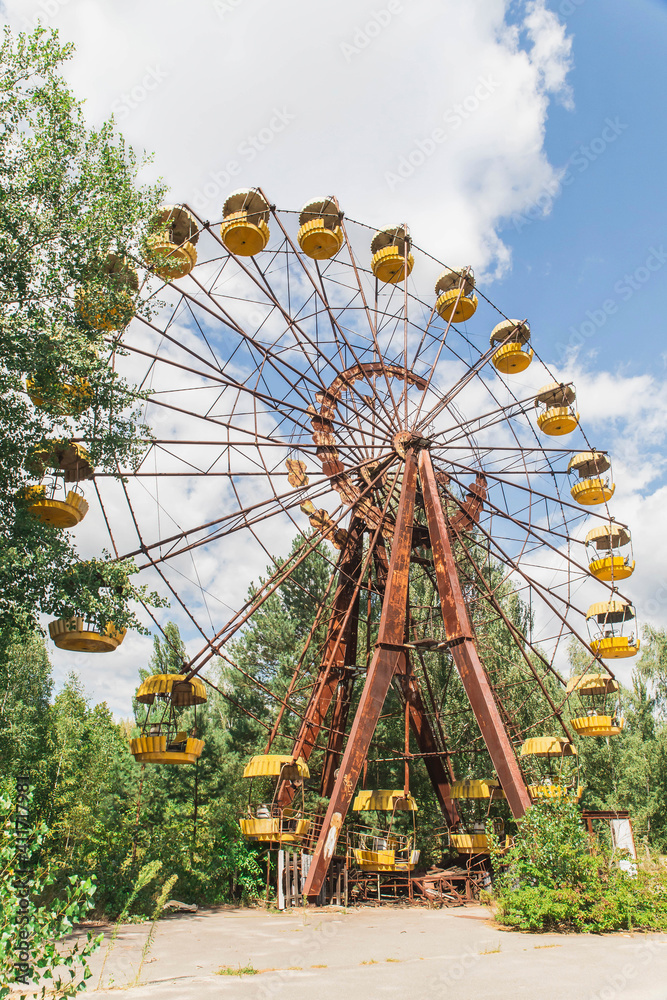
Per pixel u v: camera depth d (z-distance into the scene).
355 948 13.23
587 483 29.59
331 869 24.05
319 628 34.09
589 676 27.89
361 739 21.39
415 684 28.88
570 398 30.22
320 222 25.59
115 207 14.98
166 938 15.31
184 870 23.61
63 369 14.45
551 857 15.13
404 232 29.72
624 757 38.97
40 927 7.03
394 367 31.70
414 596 37.53
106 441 15.09
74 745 24.50
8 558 13.23
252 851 25.45
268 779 29.84
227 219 24.58
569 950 11.82
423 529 30.62
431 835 32.94
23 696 33.84
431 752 27.20
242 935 15.73
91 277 14.97
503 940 13.38
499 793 26.47
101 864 21.72
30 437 14.41
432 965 10.99
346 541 29.12
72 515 17.23
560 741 24.78
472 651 22.86
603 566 28.77
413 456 26.84
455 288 32.22
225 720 36.34
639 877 15.30
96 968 11.27
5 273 13.94
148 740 20.89
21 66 14.38
